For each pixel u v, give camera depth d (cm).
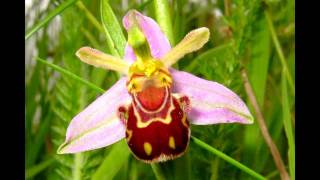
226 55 9
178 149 6
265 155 10
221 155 7
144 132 6
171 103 7
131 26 7
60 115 9
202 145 7
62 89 9
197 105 7
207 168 9
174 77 7
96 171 8
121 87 7
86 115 7
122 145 8
